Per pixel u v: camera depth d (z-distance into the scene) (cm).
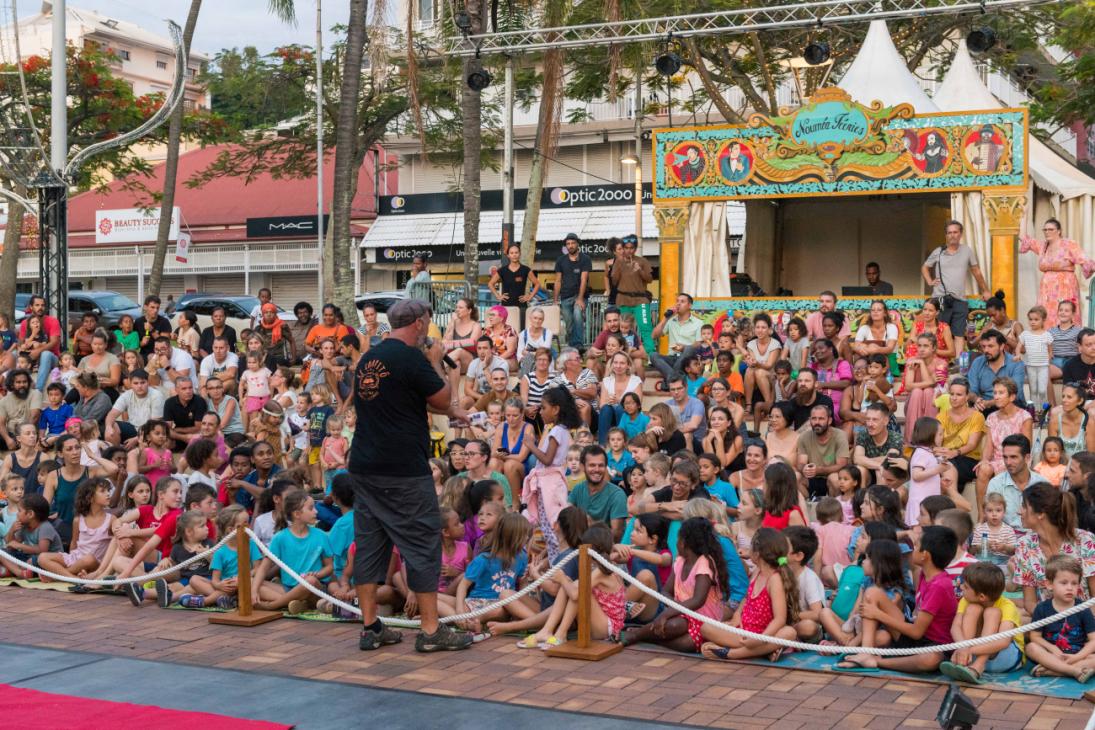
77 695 778
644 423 1384
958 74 2091
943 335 1623
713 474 1099
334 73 3781
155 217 4762
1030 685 793
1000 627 815
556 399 1235
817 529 1029
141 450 1366
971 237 1845
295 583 1039
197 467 1288
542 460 1220
